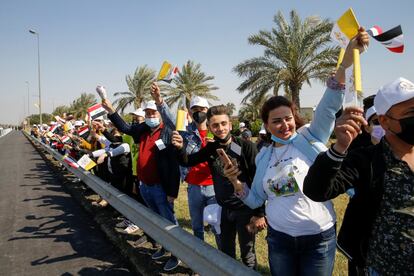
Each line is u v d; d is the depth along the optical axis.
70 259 3.98
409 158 1.45
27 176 10.80
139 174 3.94
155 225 3.18
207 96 27.80
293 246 2.01
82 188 8.12
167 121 3.72
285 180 2.00
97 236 4.75
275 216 2.06
